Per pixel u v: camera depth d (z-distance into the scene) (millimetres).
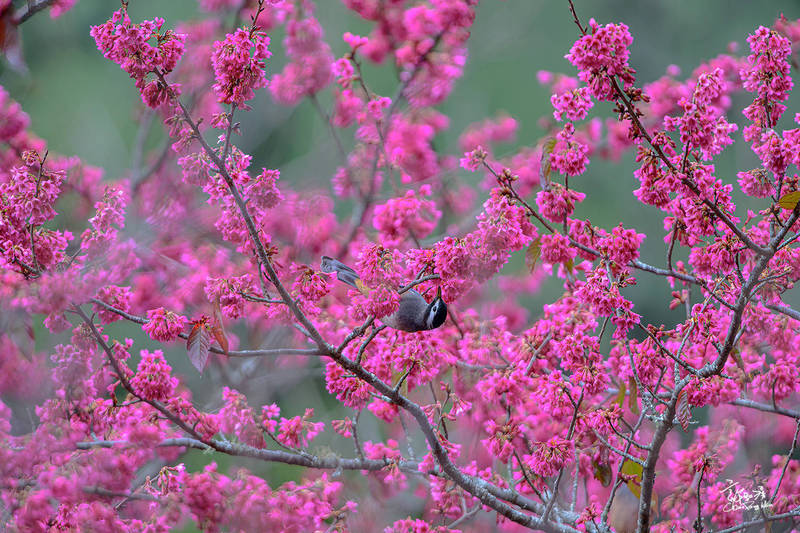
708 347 11117
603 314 9297
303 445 10781
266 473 12602
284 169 16516
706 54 26656
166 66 8562
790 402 12258
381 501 11836
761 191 9555
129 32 8422
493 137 16281
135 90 21188
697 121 8992
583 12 25688
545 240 9922
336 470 10734
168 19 22781
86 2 22234
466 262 8828
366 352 10797
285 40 14734
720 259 8992
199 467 11719
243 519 9828
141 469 11375
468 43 20875
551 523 10430
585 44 8898
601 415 9602
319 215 15070
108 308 8992
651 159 9352
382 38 15312
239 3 14992
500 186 9469
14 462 8992
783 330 10656
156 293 13438
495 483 11578
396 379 10422
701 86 9016
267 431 10562
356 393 10102
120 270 10383
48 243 9352
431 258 9312
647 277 23938
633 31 26844
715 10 27031
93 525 9305
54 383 9586
